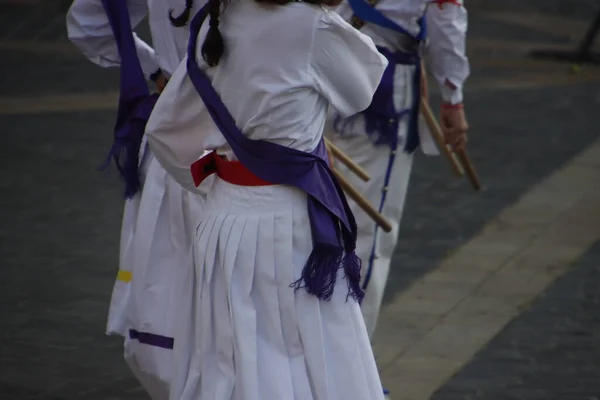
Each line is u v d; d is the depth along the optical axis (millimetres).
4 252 14828
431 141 11719
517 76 24656
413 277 14445
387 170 11242
